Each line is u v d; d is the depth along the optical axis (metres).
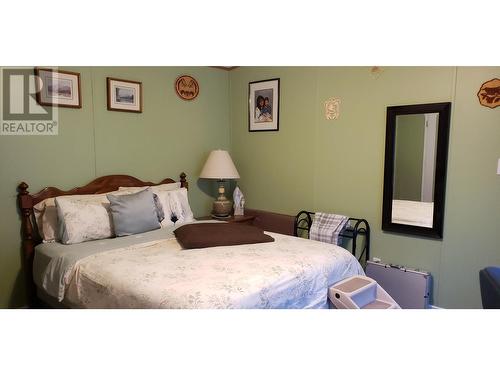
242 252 2.31
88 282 2.03
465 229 2.55
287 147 3.60
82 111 2.92
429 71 2.63
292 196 3.60
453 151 2.56
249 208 4.01
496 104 2.38
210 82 3.91
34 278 2.55
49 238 2.61
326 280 2.18
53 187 2.78
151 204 2.87
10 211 2.62
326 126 3.26
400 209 2.84
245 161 4.02
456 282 2.62
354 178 3.12
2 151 2.56
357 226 3.11
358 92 3.03
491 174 2.42
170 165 3.60
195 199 3.87
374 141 2.96
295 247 2.44
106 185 3.04
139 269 2.00
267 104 3.72
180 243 2.52
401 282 2.79
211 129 3.97
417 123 2.70
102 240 2.61
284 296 1.89
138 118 3.30
